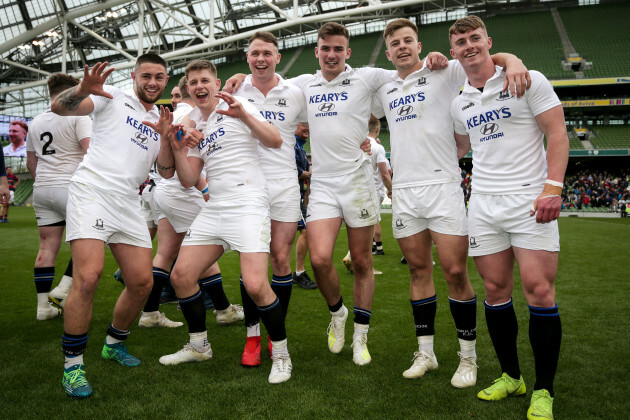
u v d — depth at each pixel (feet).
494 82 7.18
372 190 9.38
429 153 8.30
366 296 9.09
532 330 6.81
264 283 7.93
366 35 109.81
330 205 9.23
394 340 9.91
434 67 8.37
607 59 86.22
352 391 7.38
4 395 7.18
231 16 100.53
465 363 7.77
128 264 8.10
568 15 100.78
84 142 10.89
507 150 7.11
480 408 6.79
